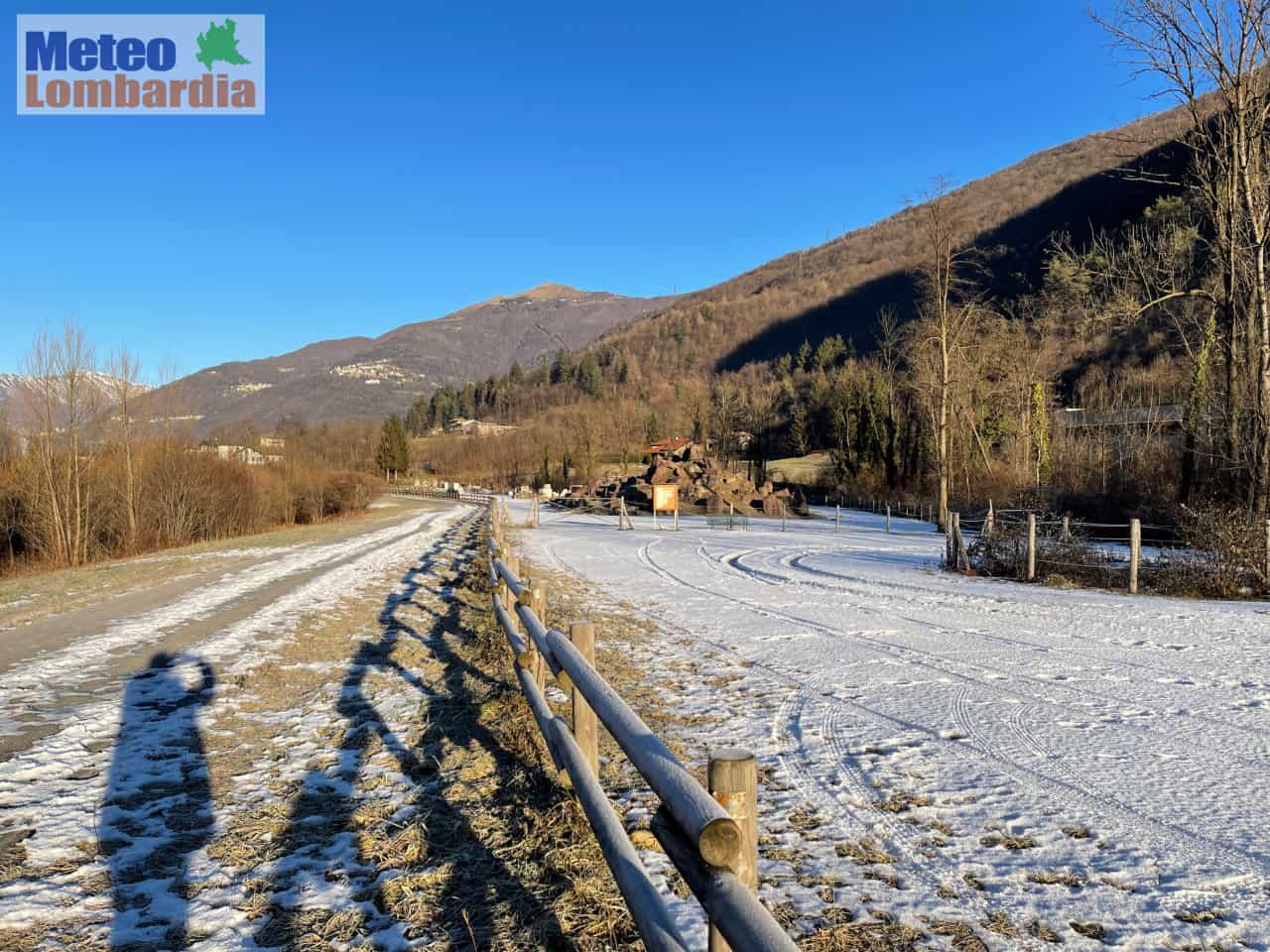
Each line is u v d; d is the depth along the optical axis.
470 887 3.20
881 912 2.99
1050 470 33.75
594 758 3.71
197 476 33.06
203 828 3.83
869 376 62.19
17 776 4.52
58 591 14.12
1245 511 13.51
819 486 61.47
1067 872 3.31
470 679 6.66
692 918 2.92
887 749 4.94
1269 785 4.28
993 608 10.86
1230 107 14.48
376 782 4.41
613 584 13.84
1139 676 6.82
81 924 2.93
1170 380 37.75
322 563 18.41
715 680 6.78
